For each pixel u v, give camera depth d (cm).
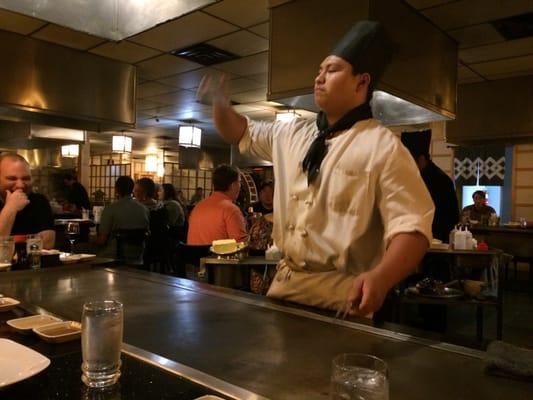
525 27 338
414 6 304
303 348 93
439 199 367
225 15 343
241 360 86
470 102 484
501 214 734
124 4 180
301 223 135
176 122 815
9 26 366
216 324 110
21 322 102
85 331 72
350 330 106
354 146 126
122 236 391
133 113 468
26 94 388
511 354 84
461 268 386
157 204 536
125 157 1302
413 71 309
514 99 459
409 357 89
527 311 455
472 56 403
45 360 77
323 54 274
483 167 745
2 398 67
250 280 247
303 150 142
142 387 72
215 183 328
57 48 407
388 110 355
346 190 124
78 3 176
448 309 468
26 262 181
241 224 318
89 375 71
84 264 185
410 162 121
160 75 508
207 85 162
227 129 164
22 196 217
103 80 441
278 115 675
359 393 60
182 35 385
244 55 436
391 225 114
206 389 71
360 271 128
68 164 818
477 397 72
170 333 103
